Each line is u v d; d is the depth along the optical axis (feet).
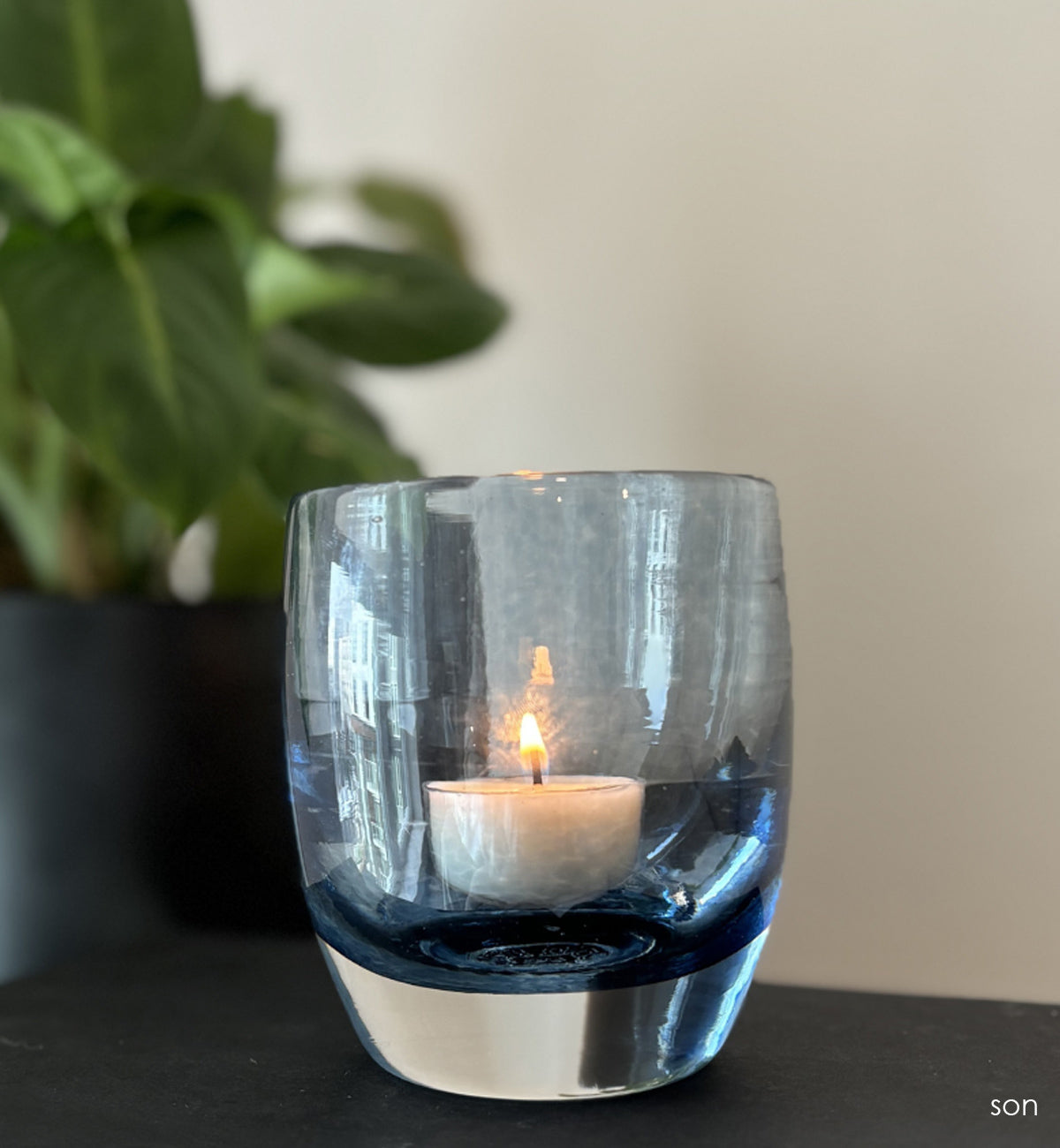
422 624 1.07
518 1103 1.10
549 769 1.06
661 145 1.72
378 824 1.07
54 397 1.33
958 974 1.59
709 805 1.07
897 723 1.62
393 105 1.88
